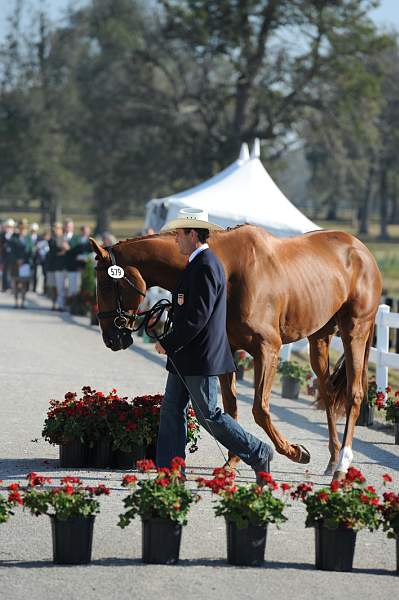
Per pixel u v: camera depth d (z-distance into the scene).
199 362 9.39
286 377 17.23
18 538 8.33
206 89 71.44
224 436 9.64
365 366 11.52
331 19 64.88
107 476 10.57
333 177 82.88
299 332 10.66
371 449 12.83
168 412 9.88
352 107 67.38
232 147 67.94
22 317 30.86
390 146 84.00
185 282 9.38
